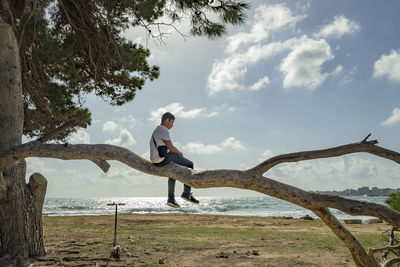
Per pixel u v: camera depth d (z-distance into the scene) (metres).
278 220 25.62
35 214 8.72
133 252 9.58
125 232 15.23
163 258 8.91
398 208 7.01
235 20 10.04
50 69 11.08
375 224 22.52
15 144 8.20
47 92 10.66
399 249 6.80
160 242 11.73
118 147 5.59
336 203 4.69
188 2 10.06
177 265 8.09
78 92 12.78
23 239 8.40
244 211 55.00
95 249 9.88
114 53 11.02
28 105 11.54
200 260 8.78
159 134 5.06
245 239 13.24
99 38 10.50
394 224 4.35
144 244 11.20
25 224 8.47
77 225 19.50
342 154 4.79
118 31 11.73
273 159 4.86
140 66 12.70
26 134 12.36
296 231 17.12
